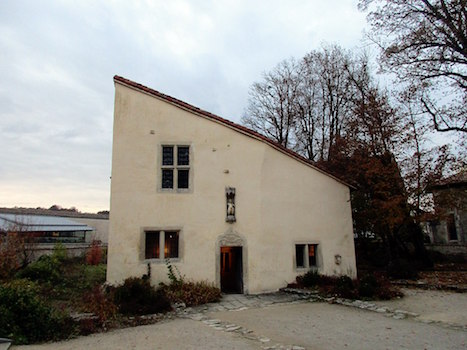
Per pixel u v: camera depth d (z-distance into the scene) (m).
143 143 12.09
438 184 15.02
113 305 8.95
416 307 9.67
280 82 27.12
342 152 18.27
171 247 11.78
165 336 7.06
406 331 7.26
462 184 16.05
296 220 13.20
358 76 22.47
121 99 12.24
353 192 16.42
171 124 12.45
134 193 11.67
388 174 14.99
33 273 12.29
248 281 11.98
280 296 11.50
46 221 25.73
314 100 25.81
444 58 13.59
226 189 12.36
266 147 13.19
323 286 11.89
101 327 7.83
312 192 13.73
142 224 11.52
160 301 9.44
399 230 17.17
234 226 12.23
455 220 21.48
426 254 17.62
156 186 11.90
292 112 26.38
